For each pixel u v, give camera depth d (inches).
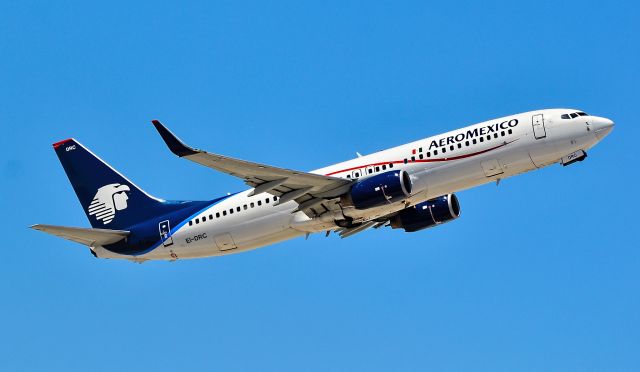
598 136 6309.1
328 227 6737.2
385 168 6569.9
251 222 6820.9
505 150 6353.3
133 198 7263.8
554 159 6358.3
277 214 6766.7
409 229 7047.2
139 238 7126.0
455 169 6427.2
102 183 7342.5
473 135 6432.1
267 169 6220.5
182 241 7012.8
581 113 6387.8
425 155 6496.1
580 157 6392.7
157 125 5772.6
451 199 7022.6
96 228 7313.0
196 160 5964.6
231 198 6943.9
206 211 6973.4
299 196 6510.8
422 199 6579.7
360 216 6599.4
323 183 6461.6
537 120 6358.3
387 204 6456.7
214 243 6948.8
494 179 6446.9
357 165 6653.5
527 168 6407.5
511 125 6382.9
